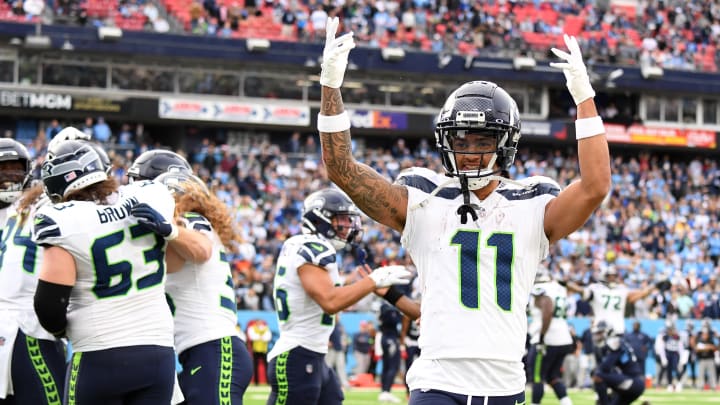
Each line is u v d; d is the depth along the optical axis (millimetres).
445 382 14852
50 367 21578
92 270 17203
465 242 15070
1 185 22109
